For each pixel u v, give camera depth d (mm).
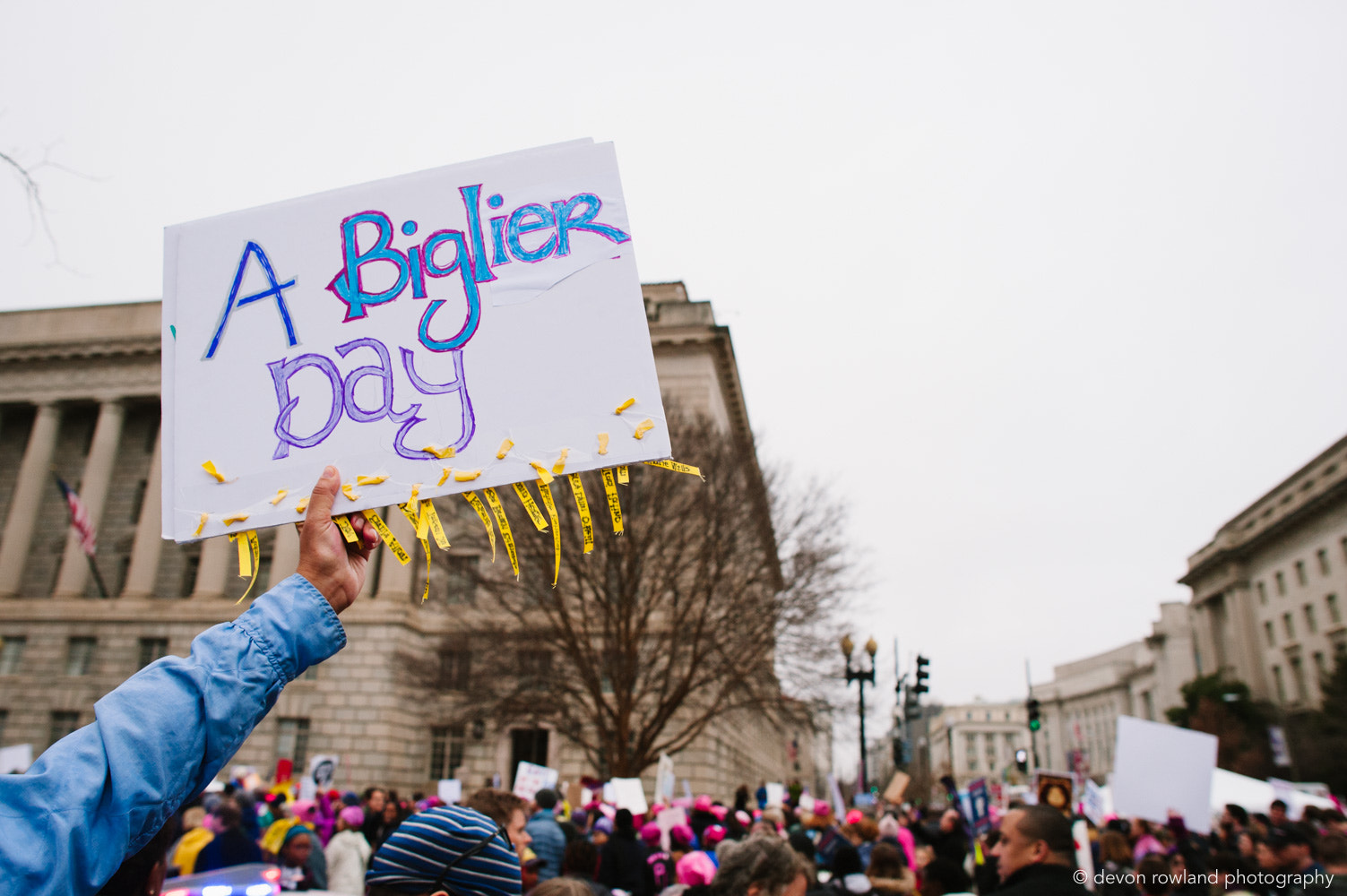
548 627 24078
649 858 7977
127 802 1116
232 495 1896
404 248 2072
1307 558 53906
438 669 27297
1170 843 10688
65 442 45969
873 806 15219
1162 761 8977
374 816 12445
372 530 1870
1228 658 65875
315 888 8008
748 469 23672
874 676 22922
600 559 23109
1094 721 116188
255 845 7348
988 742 151500
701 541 23469
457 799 15797
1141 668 98562
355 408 1949
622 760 22125
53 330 45031
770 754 58625
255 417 1948
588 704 24047
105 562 43031
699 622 22922
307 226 2078
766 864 3438
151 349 43781
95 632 40000
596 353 2006
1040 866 3564
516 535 22406
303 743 36125
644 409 1963
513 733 37094
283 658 1347
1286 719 51094
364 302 2027
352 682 36344
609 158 2145
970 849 11445
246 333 2004
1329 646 50906
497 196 2121
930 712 57656
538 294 2043
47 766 1100
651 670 23609
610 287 2049
